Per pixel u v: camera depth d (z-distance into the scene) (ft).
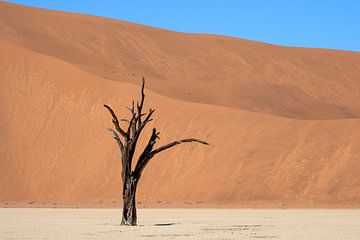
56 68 291.79
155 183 227.40
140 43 430.61
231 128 239.09
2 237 84.99
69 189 235.40
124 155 110.11
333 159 216.74
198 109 252.01
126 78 359.66
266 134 233.35
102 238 83.25
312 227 106.93
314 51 461.78
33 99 279.69
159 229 101.65
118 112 259.60
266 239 82.33
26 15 426.10
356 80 418.92
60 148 253.65
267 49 453.58
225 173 220.23
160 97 263.08
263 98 371.97
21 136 263.08
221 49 442.50
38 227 106.32
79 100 271.49
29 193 237.25
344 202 199.52
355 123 230.27
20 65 297.33
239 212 166.30
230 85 389.60
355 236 87.51
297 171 215.31
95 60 382.63
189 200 214.48
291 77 414.41
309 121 238.07
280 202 203.92
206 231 97.50
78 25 431.84
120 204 215.31
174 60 416.67
